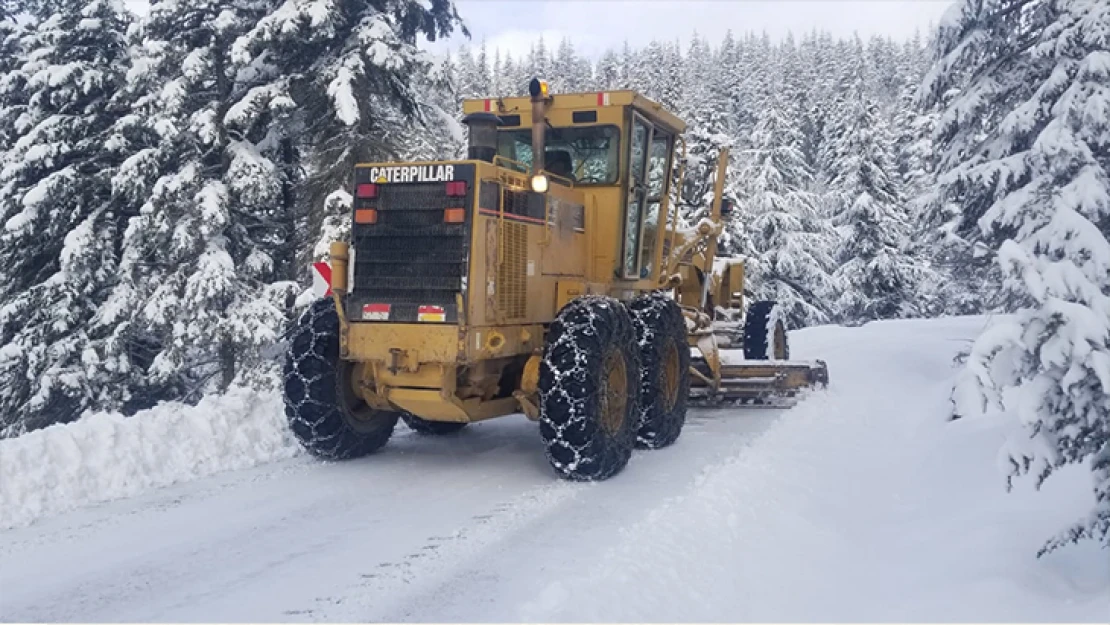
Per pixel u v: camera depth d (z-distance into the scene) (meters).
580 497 5.93
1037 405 3.88
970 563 4.54
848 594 4.38
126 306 15.55
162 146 15.11
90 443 6.11
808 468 6.54
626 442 6.66
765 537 4.99
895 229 32.03
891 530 5.42
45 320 16.70
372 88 15.12
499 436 8.35
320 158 15.10
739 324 11.57
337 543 4.97
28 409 16.78
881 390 10.12
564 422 6.22
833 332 17.11
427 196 6.30
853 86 42.22
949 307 31.64
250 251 16.00
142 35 15.27
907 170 40.97
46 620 3.91
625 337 6.76
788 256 29.75
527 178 6.86
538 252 6.93
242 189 14.28
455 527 5.26
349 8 14.89
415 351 6.25
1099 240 4.47
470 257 6.14
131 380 16.73
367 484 6.34
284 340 14.96
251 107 14.01
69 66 16.89
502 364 6.88
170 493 6.03
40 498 5.55
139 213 16.59
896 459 7.09
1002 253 4.09
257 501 5.86
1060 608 3.91
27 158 16.62
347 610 4.01
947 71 12.05
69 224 17.23
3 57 20.14
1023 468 4.50
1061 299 3.89
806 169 36.44
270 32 13.77
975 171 10.86
